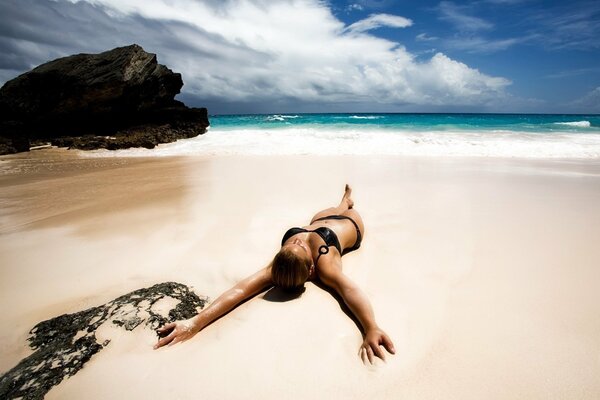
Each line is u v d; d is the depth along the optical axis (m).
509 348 2.28
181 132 21.08
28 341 2.34
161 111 22.56
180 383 2.04
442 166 9.02
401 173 8.09
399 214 5.05
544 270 3.29
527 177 7.56
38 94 19.38
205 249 3.89
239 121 34.72
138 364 2.17
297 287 2.87
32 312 2.73
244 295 2.82
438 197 5.95
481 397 1.93
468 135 16.73
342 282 2.85
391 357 2.22
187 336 2.43
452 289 3.00
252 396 1.96
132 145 16.27
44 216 5.38
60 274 3.37
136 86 20.39
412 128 21.86
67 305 2.82
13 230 4.73
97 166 11.02
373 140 14.77
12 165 11.65
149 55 21.73
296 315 2.68
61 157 14.03
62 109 19.56
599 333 2.39
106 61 20.48
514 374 2.07
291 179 7.57
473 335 2.41
